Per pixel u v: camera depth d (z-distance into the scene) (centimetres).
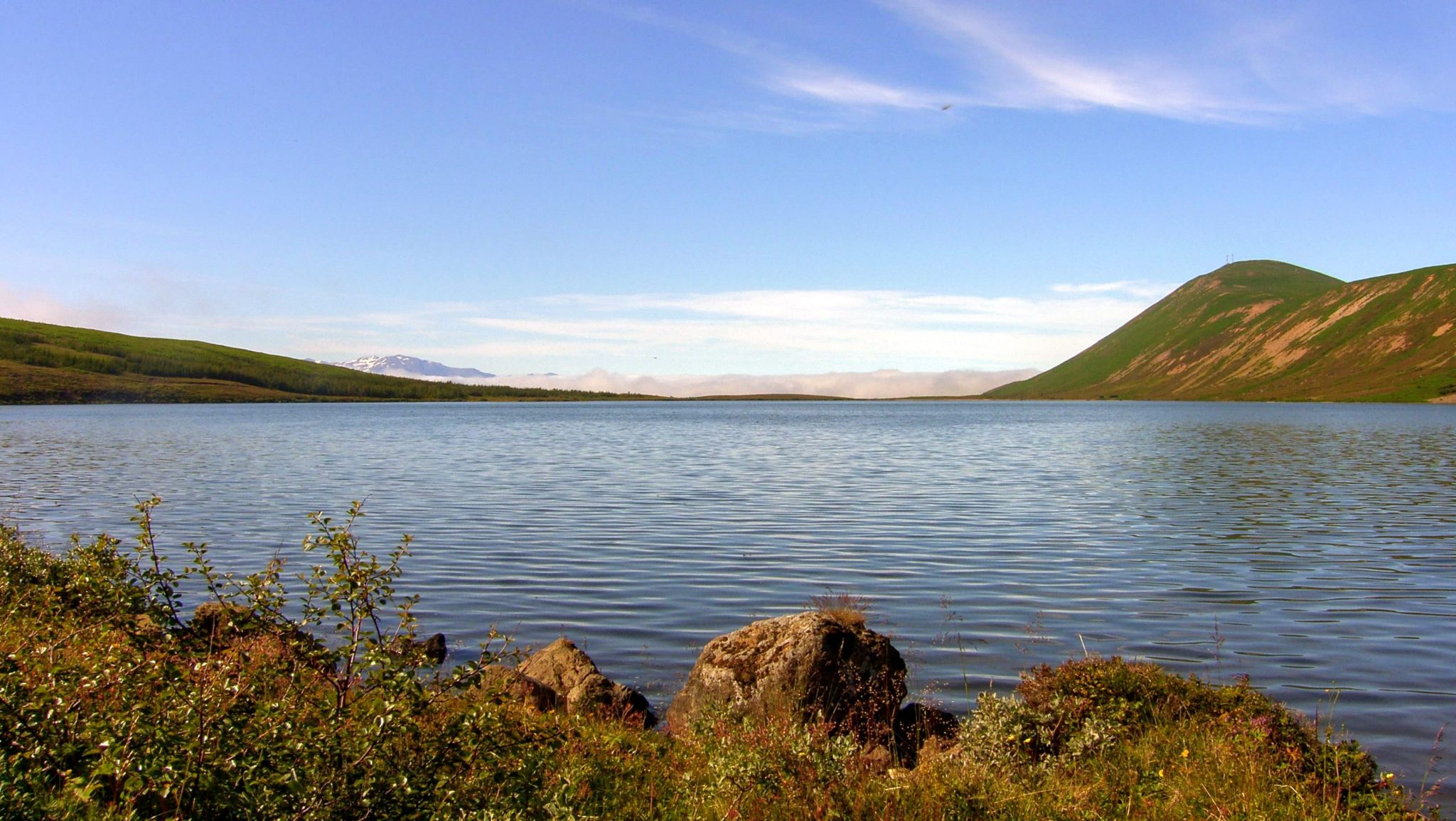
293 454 7294
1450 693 1470
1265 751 969
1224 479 5269
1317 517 3603
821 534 3133
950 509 3847
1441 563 2617
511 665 1475
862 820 792
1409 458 6912
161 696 720
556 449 8194
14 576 1412
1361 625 1920
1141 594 2220
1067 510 3828
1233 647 1756
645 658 1703
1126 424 14862
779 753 871
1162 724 1087
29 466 5956
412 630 765
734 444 9006
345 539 766
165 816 646
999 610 2053
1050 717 1063
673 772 965
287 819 638
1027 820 809
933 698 1456
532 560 2625
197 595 2044
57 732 683
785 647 1260
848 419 18488
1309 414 19025
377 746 681
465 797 731
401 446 8375
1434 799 1049
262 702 722
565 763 898
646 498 4253
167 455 7031
